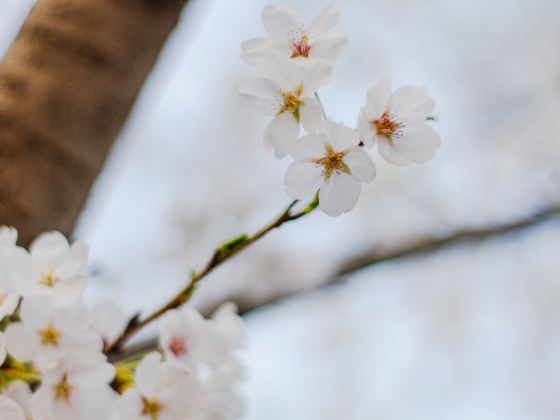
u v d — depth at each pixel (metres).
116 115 0.66
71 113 0.65
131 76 0.66
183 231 1.69
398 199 1.71
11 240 0.58
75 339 0.57
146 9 0.66
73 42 0.65
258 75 0.59
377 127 0.59
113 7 0.66
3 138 0.64
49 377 0.56
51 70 0.65
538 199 1.50
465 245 1.39
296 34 0.60
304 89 0.58
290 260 1.41
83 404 0.57
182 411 0.58
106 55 0.66
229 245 0.59
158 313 0.60
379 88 0.59
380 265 1.30
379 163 1.77
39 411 0.56
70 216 0.65
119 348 0.60
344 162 0.58
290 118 0.59
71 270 0.58
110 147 0.66
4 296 0.57
